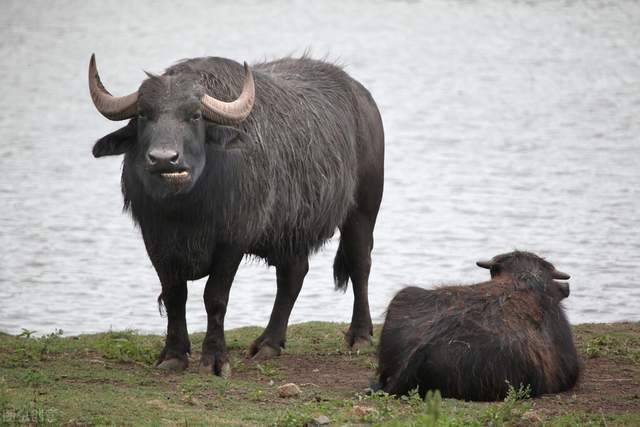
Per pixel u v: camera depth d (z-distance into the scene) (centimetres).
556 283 3956
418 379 3619
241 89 4262
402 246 9519
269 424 3316
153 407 3459
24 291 7812
